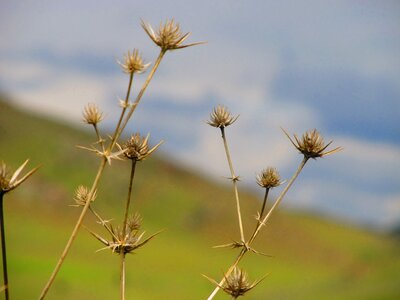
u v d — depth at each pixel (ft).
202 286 330.13
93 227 446.60
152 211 534.78
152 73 8.39
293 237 571.28
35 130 588.50
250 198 618.03
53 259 331.36
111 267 340.18
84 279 290.76
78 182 520.01
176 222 529.45
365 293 223.51
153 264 380.78
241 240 9.86
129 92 8.32
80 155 557.33
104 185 531.09
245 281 9.38
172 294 297.94
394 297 207.31
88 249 377.50
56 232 411.95
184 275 357.41
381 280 245.45
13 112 638.53
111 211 494.59
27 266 298.15
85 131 644.69
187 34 8.61
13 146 539.70
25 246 359.05
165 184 588.50
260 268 424.87
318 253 541.75
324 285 273.75
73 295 248.73
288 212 637.30
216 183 654.94
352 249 557.74
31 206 472.03
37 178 508.12
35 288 248.73
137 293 285.64
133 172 9.26
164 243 465.06
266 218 9.87
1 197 8.07
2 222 8.00
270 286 340.80
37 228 416.67
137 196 542.98
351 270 363.97
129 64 8.26
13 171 8.20
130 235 9.55
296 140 10.29
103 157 8.46
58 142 571.69
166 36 8.48
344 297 227.40
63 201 488.85
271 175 10.05
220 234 522.06
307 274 433.07
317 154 10.16
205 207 560.61
